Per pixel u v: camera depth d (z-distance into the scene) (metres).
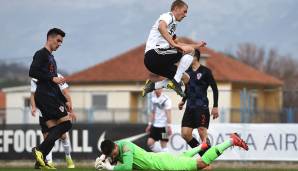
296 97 57.22
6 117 74.62
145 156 27.22
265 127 49.50
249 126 49.59
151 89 29.94
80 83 108.56
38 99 29.59
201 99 34.09
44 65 29.36
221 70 108.81
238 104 69.44
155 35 28.39
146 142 52.00
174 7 28.34
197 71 34.09
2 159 53.88
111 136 52.53
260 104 65.94
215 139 49.88
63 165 47.06
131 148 27.14
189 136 34.41
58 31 29.67
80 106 100.50
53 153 52.28
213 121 58.88
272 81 117.38
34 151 28.98
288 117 57.47
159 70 28.92
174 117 59.34
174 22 28.30
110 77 107.25
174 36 28.58
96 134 52.66
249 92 56.12
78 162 52.03
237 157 49.47
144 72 107.31
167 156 27.27
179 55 28.86
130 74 107.25
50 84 29.59
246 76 112.50
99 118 75.56
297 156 49.12
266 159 49.38
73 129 52.84
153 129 45.09
